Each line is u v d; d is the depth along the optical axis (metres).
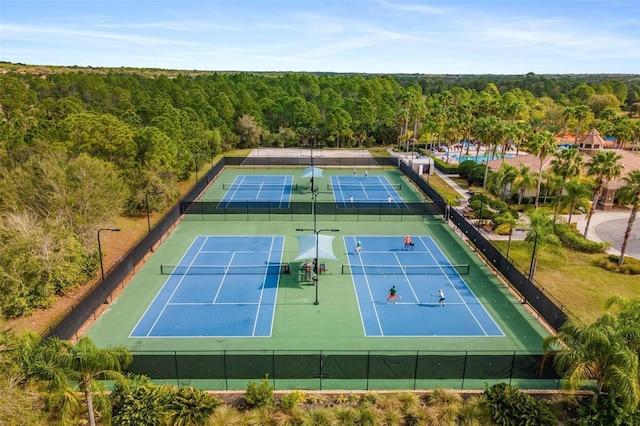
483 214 58.00
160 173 61.03
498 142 72.62
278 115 131.12
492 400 23.84
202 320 33.91
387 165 96.94
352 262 45.06
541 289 38.84
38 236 35.38
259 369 25.86
